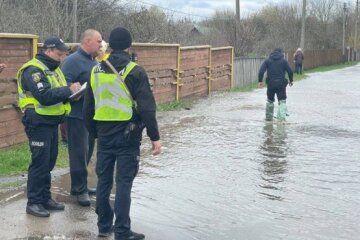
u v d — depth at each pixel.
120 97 6.45
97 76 6.55
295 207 7.99
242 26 40.47
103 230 6.72
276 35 62.91
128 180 6.54
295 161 10.55
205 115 16.91
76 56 7.66
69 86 7.12
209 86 24.48
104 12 25.05
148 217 7.46
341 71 55.00
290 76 15.89
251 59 33.16
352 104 20.58
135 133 6.49
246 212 7.76
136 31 26.59
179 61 20.28
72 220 7.17
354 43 92.50
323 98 22.88
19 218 7.12
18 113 10.85
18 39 10.70
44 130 7.11
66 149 10.62
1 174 9.03
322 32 80.00
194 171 9.75
